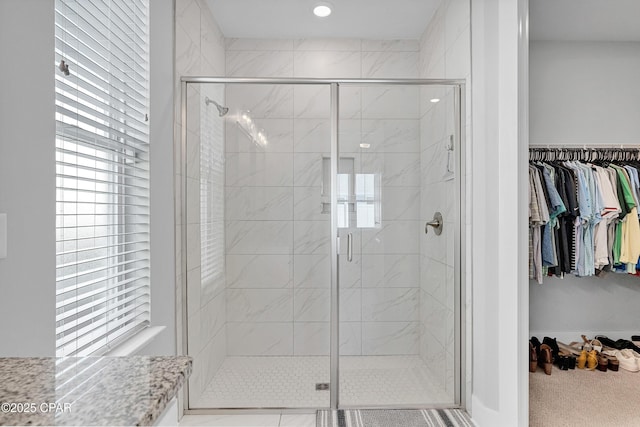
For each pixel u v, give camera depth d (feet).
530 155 9.86
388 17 9.82
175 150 7.45
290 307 8.32
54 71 4.05
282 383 8.12
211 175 8.17
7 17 3.45
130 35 6.01
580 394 8.29
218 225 8.22
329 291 8.34
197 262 8.03
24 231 3.63
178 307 7.52
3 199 3.40
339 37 10.86
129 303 6.37
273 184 8.32
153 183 6.67
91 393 1.97
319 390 8.02
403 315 8.14
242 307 8.30
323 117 8.21
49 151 3.97
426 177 8.12
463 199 8.03
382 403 7.97
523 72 6.59
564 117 10.41
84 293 5.05
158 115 6.82
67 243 4.78
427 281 8.12
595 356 9.61
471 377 7.70
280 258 8.34
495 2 6.96
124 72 5.65
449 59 8.73
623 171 9.15
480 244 7.44
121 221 6.05
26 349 3.65
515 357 6.61
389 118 8.12
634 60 10.39
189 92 7.93
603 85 10.40
